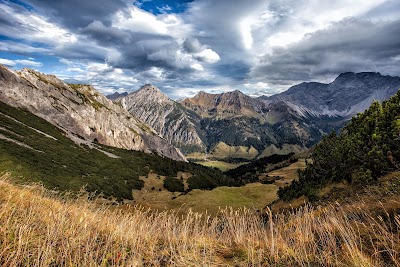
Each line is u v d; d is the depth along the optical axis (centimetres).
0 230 408
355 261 422
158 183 10862
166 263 465
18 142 8000
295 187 3222
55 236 430
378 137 1661
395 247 452
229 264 482
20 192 643
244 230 628
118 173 10038
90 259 391
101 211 643
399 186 904
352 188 1722
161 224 631
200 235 618
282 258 495
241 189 7188
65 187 5619
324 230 585
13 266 337
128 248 508
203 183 13638
